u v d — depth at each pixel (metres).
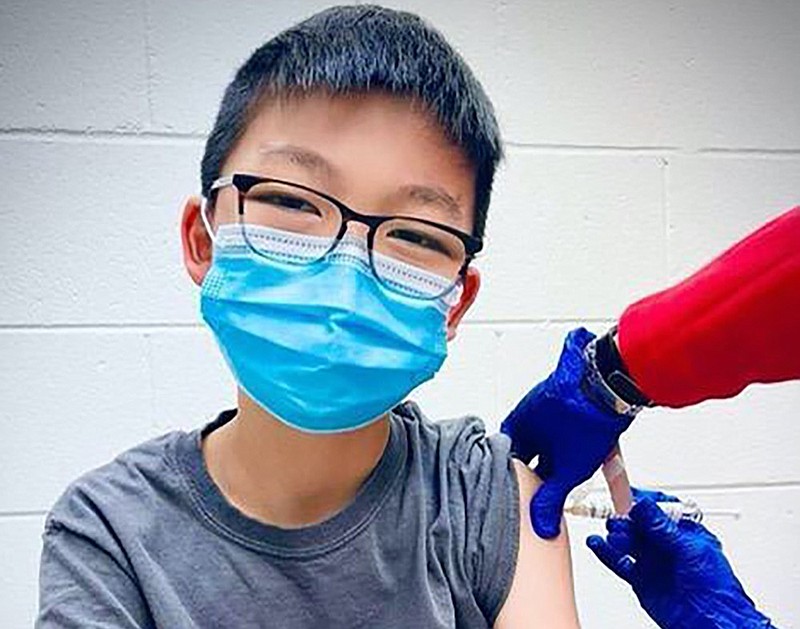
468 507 0.75
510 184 1.22
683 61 1.26
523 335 1.23
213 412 1.17
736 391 0.67
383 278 0.67
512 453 0.79
